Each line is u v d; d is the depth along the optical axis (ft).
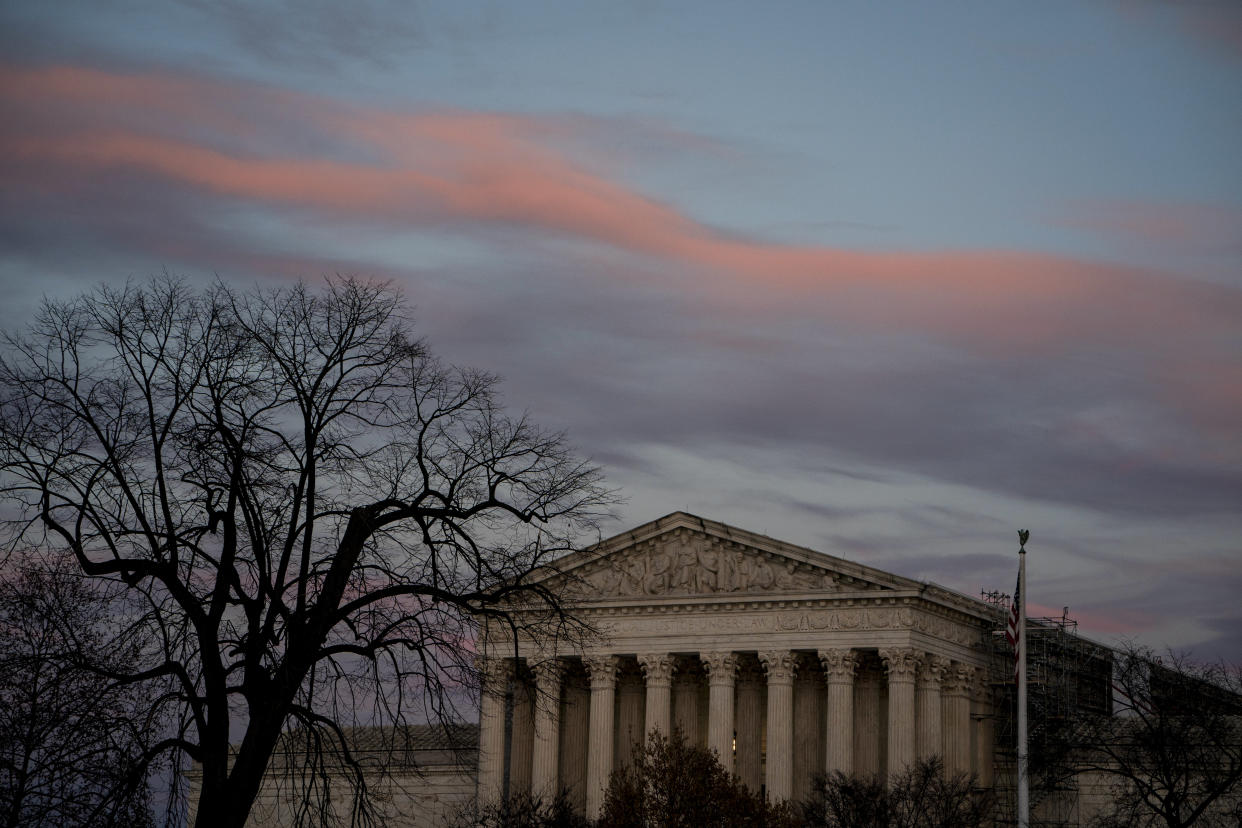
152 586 168.45
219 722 161.48
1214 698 378.53
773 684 478.59
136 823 169.17
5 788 172.86
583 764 516.73
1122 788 403.34
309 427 168.66
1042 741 437.17
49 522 161.17
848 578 474.08
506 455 177.88
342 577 167.63
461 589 175.73
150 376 168.45
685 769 337.52
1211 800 362.53
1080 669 504.84
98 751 167.12
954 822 402.11
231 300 172.04
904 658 463.83
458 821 448.65
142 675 160.76
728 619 488.02
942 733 481.05
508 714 507.71
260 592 164.55
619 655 498.69
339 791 452.35
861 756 482.69
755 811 333.21
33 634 173.68
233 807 160.04
